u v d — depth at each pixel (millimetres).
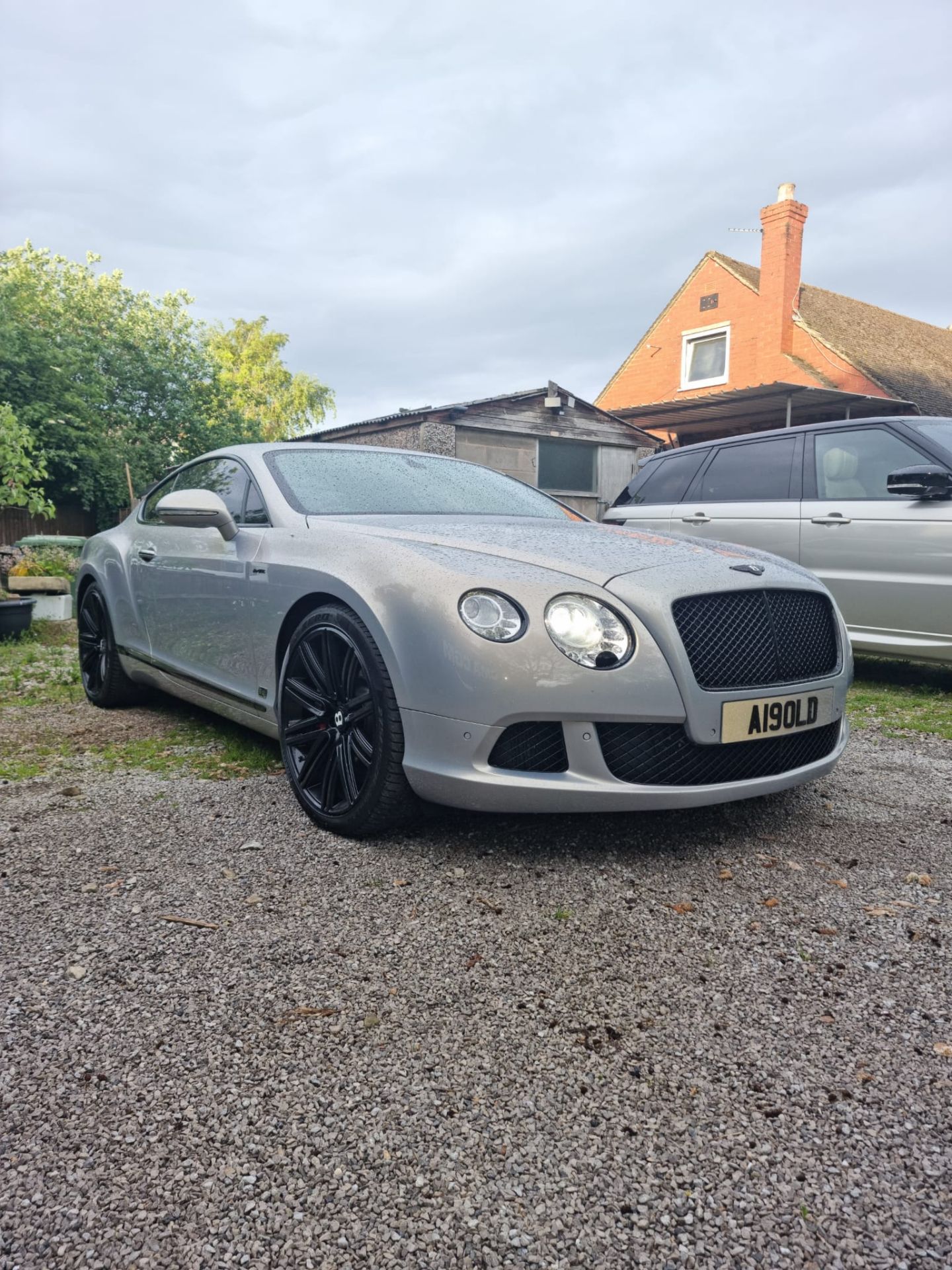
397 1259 1047
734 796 2207
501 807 2072
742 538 5234
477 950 1776
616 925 1888
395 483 3232
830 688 2422
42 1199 1128
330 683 2412
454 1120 1284
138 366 19812
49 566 8570
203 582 3148
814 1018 1548
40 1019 1525
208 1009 1561
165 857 2258
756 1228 1092
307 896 2023
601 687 2043
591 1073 1393
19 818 2551
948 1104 1320
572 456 14672
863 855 2291
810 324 15914
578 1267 1037
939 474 4320
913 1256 1048
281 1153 1215
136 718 3965
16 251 24422
